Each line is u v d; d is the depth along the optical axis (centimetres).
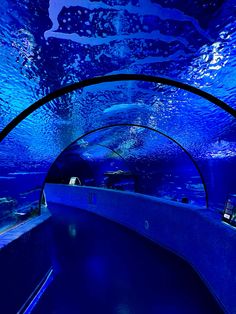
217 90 335
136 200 827
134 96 431
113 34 229
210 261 401
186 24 219
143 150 992
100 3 189
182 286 441
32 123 403
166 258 580
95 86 358
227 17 208
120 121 681
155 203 697
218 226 368
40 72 275
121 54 269
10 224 442
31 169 540
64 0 181
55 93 349
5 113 337
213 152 494
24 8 184
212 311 361
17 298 329
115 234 824
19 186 494
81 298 414
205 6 197
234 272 305
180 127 527
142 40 242
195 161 592
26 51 234
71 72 297
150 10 200
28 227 400
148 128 702
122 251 650
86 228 922
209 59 274
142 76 334
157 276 487
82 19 205
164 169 1027
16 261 328
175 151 859
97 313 371
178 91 376
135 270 521
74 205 1427
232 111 366
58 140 596
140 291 431
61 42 232
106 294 426
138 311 372
